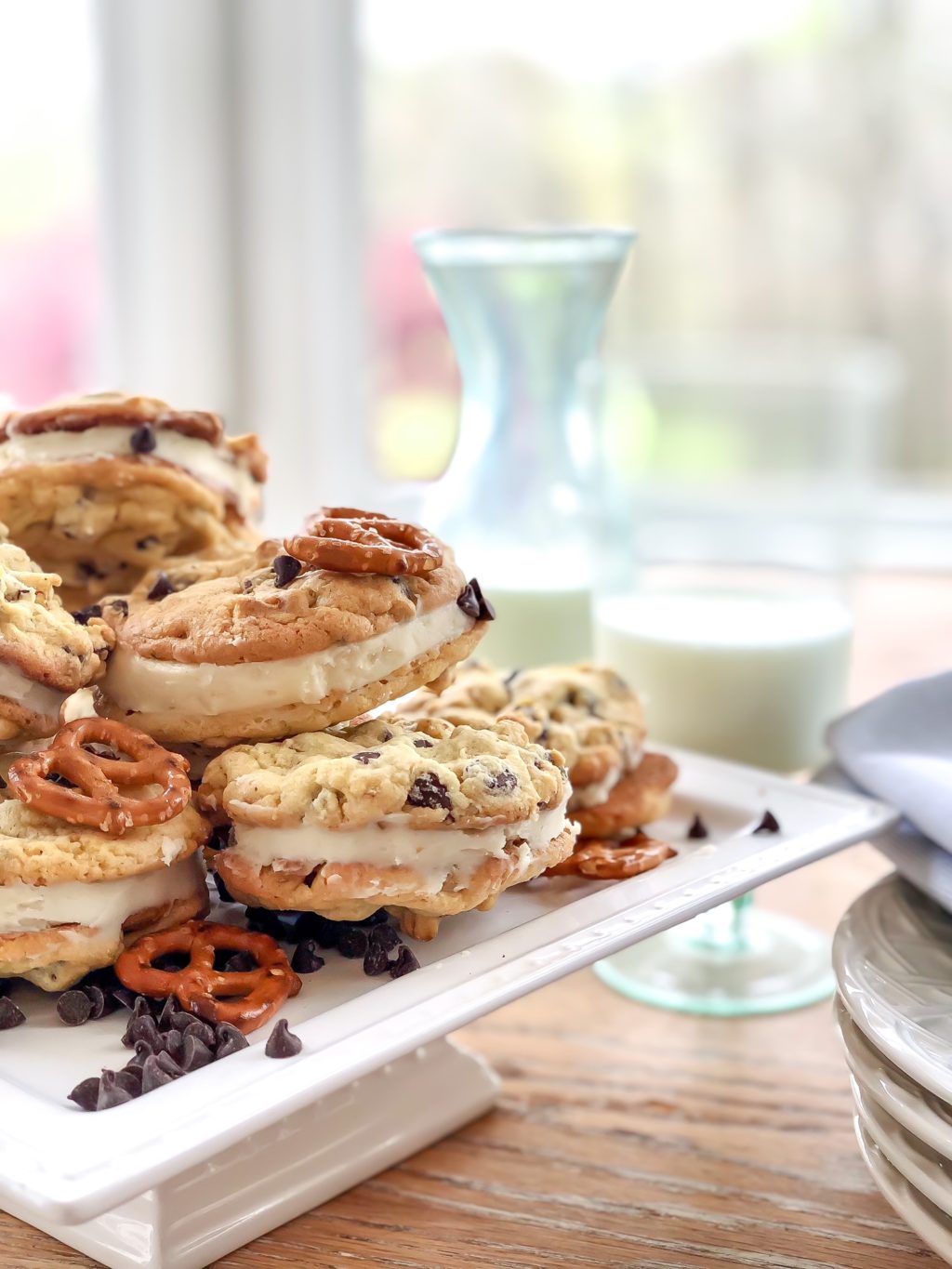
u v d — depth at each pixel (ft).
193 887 1.54
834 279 3.34
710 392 3.30
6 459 1.66
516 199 3.33
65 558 1.72
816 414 3.23
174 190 3.26
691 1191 1.54
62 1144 1.25
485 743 1.54
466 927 1.57
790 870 1.66
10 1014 1.44
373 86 3.31
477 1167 1.58
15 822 1.47
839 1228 1.49
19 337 3.24
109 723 1.51
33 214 3.19
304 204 3.33
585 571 2.19
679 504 3.35
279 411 3.46
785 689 2.07
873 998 1.47
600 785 1.75
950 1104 1.37
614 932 1.52
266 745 1.53
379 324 3.44
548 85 3.27
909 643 2.94
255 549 1.66
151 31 3.18
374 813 1.45
